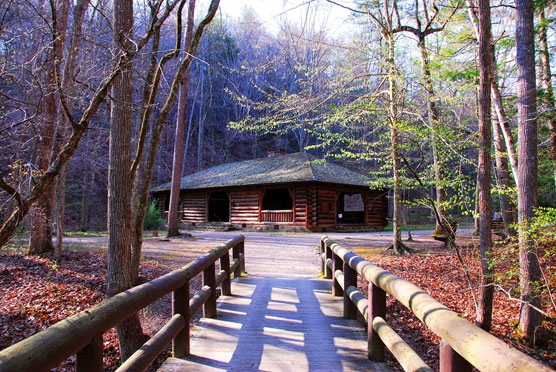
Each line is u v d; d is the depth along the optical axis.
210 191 24.67
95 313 1.83
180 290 3.56
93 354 1.82
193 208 25.78
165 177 37.50
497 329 6.61
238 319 4.80
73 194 25.16
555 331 6.07
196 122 43.12
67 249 11.02
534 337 6.00
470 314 6.86
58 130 8.05
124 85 4.88
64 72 6.95
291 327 4.46
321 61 10.65
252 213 22.52
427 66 9.15
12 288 7.31
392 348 2.57
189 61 5.30
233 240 6.94
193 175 28.86
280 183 21.05
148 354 2.53
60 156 3.54
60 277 8.00
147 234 19.42
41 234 9.70
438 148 7.50
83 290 7.37
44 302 6.74
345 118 9.52
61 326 1.56
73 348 1.56
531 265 5.91
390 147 8.70
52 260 9.08
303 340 4.04
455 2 11.05
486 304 6.18
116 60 4.93
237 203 23.34
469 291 7.90
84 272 8.41
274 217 21.59
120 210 4.81
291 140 46.41
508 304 7.79
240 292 6.40
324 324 4.58
